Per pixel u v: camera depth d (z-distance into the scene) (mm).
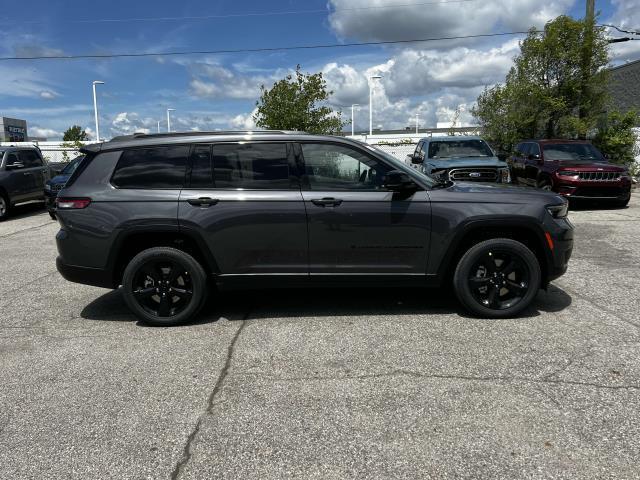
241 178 4645
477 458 2672
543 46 16375
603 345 4055
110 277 4719
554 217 4645
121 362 3994
